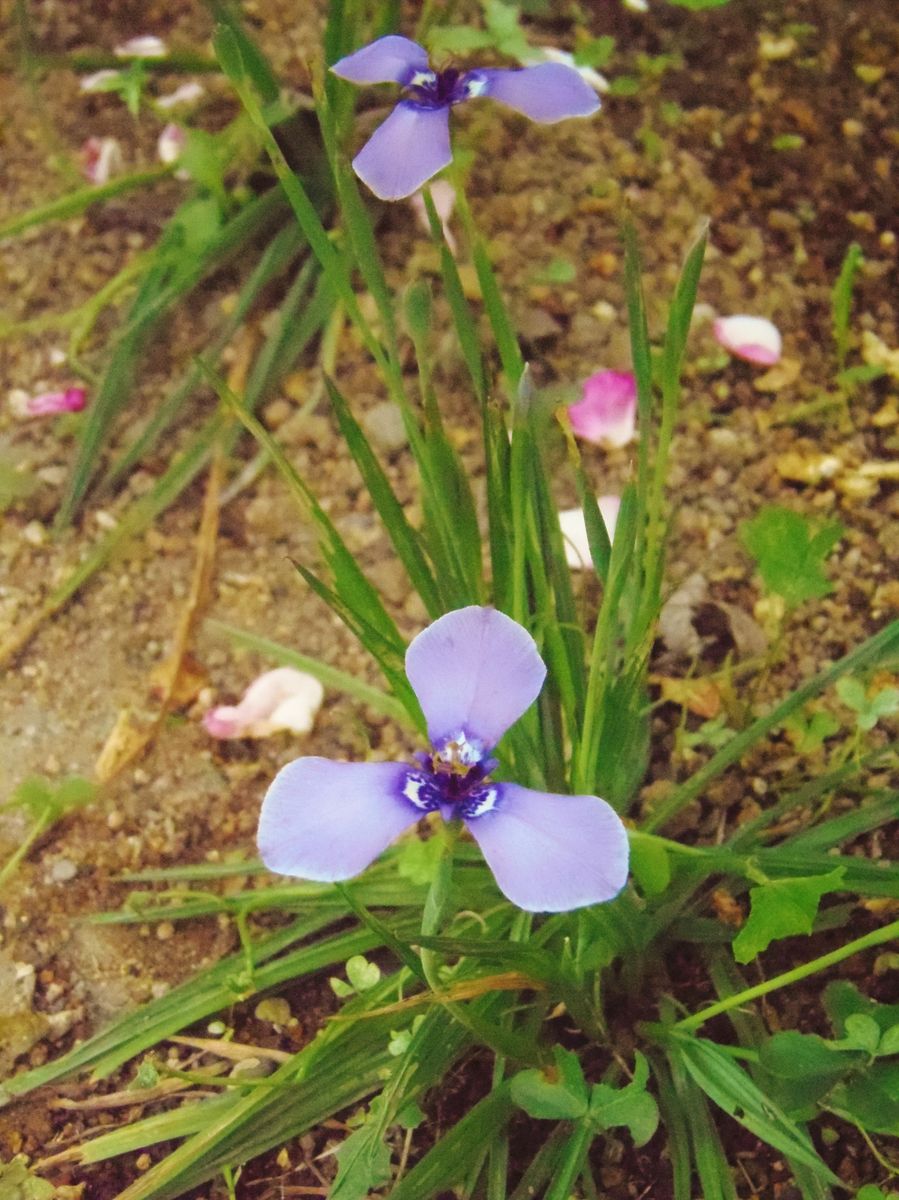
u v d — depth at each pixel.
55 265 0.41
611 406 0.36
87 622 0.35
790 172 0.42
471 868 0.29
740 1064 0.26
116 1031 0.28
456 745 0.21
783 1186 0.26
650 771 0.31
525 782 0.27
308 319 0.39
